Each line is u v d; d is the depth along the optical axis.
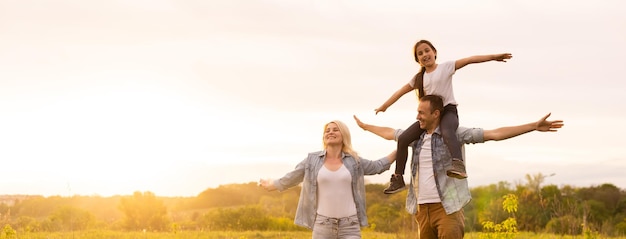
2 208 15.66
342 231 6.84
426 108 6.50
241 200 63.62
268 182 7.08
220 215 31.19
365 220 6.96
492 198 25.94
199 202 60.91
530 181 26.27
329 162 6.97
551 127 6.28
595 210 30.53
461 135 6.52
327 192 6.86
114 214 36.66
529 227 21.11
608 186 36.97
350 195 6.90
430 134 6.64
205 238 18.58
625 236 16.38
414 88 7.12
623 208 34.31
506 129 6.41
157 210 35.88
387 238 15.80
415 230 14.54
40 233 17.25
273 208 43.56
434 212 6.52
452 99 6.73
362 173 7.01
